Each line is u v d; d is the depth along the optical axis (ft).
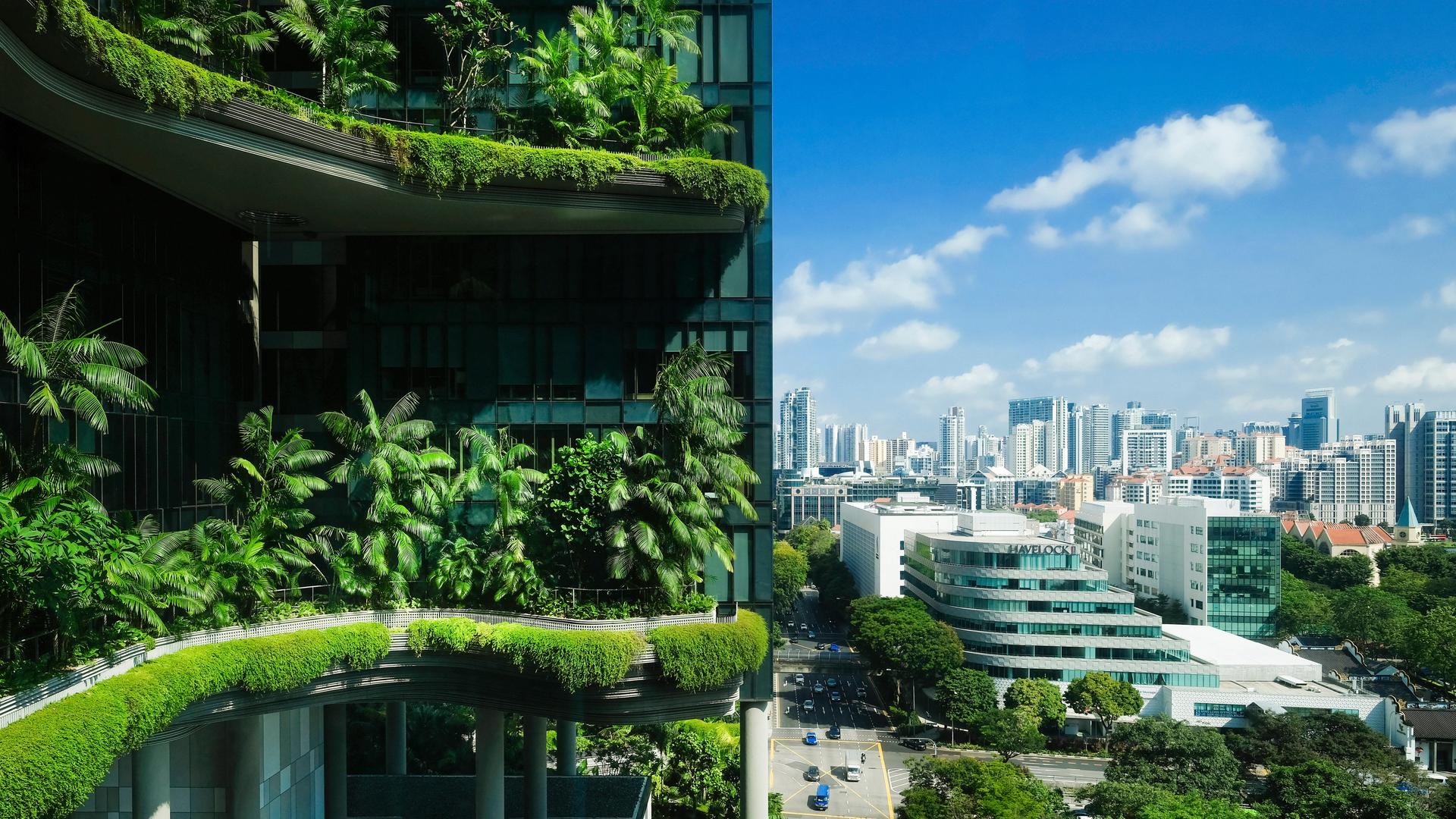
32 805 51.42
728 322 101.45
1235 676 286.66
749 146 101.30
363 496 100.63
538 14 102.17
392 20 101.40
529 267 102.12
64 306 66.28
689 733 160.35
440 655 87.76
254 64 85.20
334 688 84.53
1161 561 402.72
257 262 105.91
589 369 101.50
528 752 108.68
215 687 71.77
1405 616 330.75
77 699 58.49
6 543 51.52
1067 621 296.30
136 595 66.44
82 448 76.18
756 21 101.65
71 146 73.97
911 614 306.35
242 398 103.30
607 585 90.63
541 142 96.48
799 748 269.23
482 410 101.60
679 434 90.07
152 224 87.25
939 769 179.42
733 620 92.38
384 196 86.74
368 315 102.17
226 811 88.84
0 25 54.90
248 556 81.35
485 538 96.43
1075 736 282.36
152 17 76.79
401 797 124.26
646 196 92.22
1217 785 202.18
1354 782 183.32
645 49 98.22
